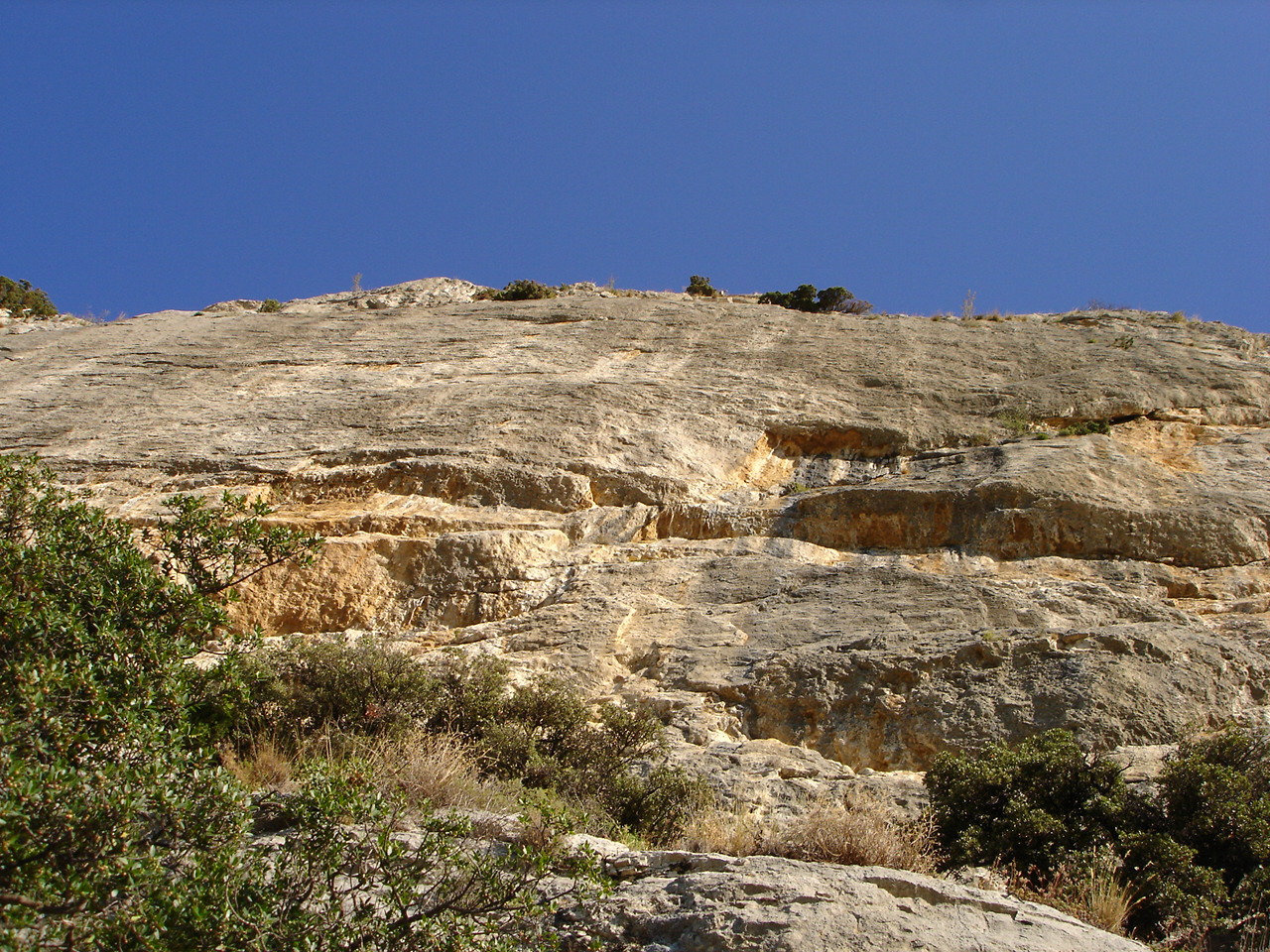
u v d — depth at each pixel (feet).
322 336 82.07
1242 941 21.75
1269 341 72.84
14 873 14.30
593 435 58.08
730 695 38.17
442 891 17.76
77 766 16.40
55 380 75.00
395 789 20.71
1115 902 21.42
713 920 17.80
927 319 89.35
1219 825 24.48
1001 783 25.85
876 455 57.93
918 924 17.63
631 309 85.51
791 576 45.24
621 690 39.45
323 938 15.96
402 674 32.63
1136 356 67.31
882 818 24.70
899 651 38.06
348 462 57.36
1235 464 53.31
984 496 48.24
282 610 47.50
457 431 59.52
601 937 18.10
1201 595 43.29
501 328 81.35
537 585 47.83
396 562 49.03
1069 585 42.60
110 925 14.60
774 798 29.91
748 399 63.05
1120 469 50.42
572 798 28.22
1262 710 34.88
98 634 18.94
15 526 22.15
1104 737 33.50
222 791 17.03
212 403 67.87
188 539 22.85
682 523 51.80
